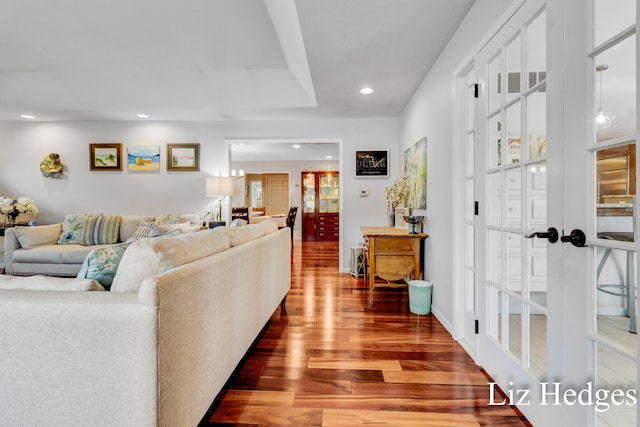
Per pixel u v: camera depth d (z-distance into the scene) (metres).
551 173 1.24
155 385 0.93
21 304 0.93
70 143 4.79
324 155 8.30
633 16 1.04
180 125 4.75
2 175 4.82
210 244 1.49
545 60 1.32
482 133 1.83
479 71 1.86
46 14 2.58
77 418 0.94
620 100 1.04
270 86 3.87
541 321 1.51
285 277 2.91
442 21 2.08
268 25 2.73
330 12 1.97
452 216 2.31
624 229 0.99
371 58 2.62
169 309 0.99
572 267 1.14
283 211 10.17
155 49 3.20
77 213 4.80
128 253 1.15
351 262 4.50
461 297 2.25
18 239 3.66
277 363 1.94
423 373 1.83
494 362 1.72
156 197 4.80
